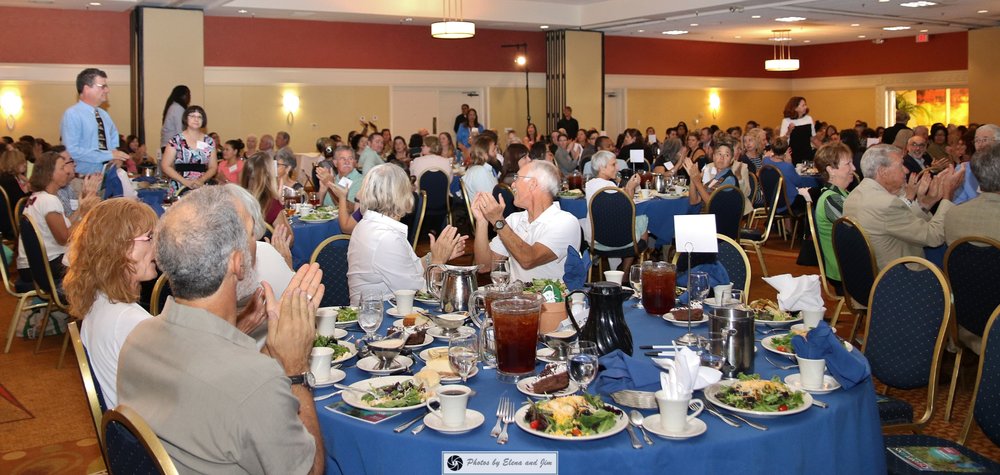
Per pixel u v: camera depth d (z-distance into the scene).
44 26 11.51
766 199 8.12
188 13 11.10
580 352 1.84
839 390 1.93
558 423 1.64
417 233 6.41
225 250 1.52
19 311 4.93
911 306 2.65
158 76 11.01
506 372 1.96
